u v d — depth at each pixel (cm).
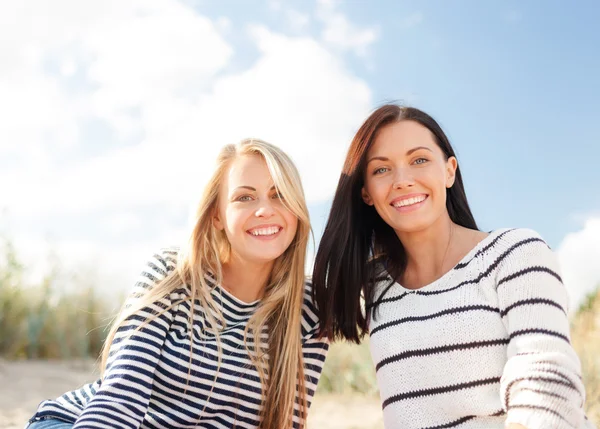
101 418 233
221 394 257
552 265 232
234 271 280
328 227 279
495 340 229
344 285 275
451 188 277
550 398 201
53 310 698
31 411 468
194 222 274
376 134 263
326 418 517
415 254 263
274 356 272
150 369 249
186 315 264
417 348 241
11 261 684
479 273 239
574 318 614
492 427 228
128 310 260
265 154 268
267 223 267
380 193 259
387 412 250
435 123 267
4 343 672
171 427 255
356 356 647
